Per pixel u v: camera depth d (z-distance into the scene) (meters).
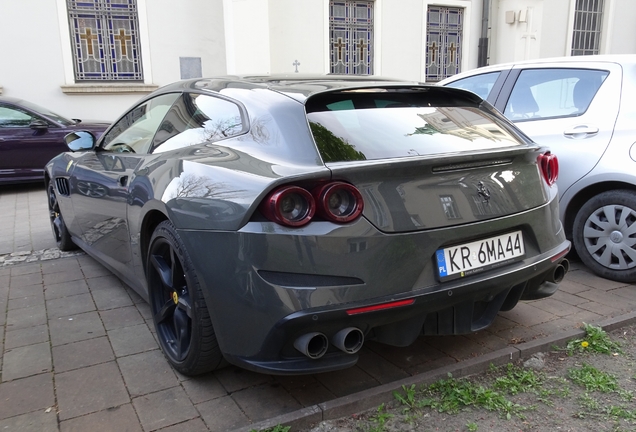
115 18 9.97
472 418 2.35
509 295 2.73
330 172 2.03
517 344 2.96
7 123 8.10
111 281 4.09
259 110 2.51
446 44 12.89
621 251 3.87
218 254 2.20
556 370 2.75
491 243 2.46
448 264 2.29
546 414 2.38
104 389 2.55
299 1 11.01
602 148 3.94
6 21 9.20
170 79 10.47
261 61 10.60
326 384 2.59
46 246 5.16
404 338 2.35
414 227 2.18
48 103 9.70
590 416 2.36
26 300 3.71
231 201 2.16
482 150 2.44
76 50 9.83
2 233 5.71
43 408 2.39
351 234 2.06
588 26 14.59
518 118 4.52
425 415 2.36
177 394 2.50
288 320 2.02
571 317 3.33
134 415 2.33
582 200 4.18
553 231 2.78
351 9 11.65
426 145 2.44
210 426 2.26
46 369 2.74
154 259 2.79
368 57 12.00
